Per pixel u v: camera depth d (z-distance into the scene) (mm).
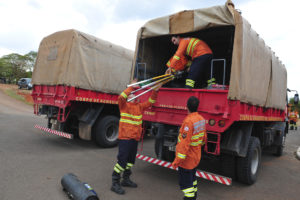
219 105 3541
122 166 3404
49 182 3572
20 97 20422
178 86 5555
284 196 3896
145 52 5078
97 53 6535
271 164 6328
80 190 2883
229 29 4758
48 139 6941
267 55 4984
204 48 4301
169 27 4430
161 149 4164
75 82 5859
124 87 7410
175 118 4074
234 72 3457
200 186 4074
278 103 6219
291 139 12852
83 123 6164
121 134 3441
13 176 3686
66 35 6098
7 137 6629
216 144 3576
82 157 5227
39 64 6918
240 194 3822
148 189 3656
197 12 4094
